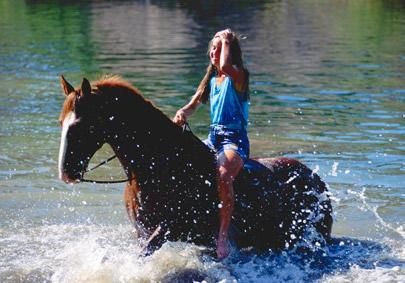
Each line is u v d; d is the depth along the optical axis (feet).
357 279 21.85
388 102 48.91
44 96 52.37
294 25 100.27
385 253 24.27
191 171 21.15
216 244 21.94
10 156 36.47
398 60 67.41
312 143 38.24
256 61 68.33
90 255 23.20
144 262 21.44
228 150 21.56
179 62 67.10
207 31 93.20
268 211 22.76
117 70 63.00
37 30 96.89
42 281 21.63
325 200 24.22
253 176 22.63
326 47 77.36
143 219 21.09
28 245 24.81
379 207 28.99
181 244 21.68
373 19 107.76
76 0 148.56
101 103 20.03
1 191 31.09
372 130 41.11
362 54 71.82
